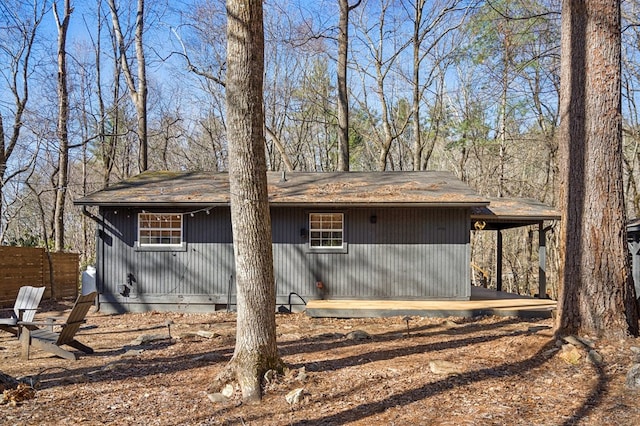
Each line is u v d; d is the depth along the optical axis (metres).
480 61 21.98
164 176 15.12
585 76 7.16
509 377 5.97
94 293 8.11
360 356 7.27
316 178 14.68
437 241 12.57
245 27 5.95
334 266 12.66
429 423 4.77
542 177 27.56
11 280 13.81
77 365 7.28
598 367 6.09
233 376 5.84
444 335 8.96
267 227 6.10
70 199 29.30
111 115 25.33
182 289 12.60
